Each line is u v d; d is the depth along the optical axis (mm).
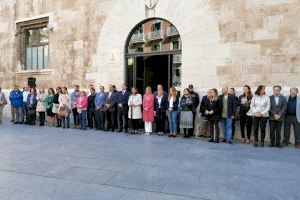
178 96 11180
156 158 7293
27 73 15867
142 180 5539
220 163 6922
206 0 11375
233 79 10945
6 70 16609
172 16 12062
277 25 10273
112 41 13391
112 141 9656
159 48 12609
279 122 9367
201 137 10945
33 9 15648
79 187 5090
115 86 12844
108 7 13469
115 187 5129
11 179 5469
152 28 12734
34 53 16250
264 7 10453
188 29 11742
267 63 10422
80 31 14227
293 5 10062
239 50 10844
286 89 10117
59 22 14805
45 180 5441
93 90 12984
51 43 15062
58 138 10086
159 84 12586
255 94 9578
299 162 7160
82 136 10625
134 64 13125
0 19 16625
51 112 13508
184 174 5973
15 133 11148
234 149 8758
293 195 4910
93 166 6453
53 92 13727
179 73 12172
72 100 13297
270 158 7574
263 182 5562
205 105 10258
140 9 12734
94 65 13852
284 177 5906
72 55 14453
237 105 10250
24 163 6609
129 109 11562
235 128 10836
